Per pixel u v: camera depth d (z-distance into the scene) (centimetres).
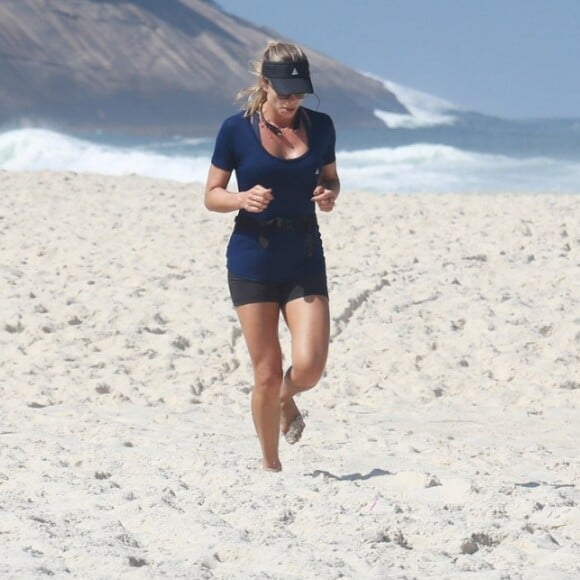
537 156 15962
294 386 1895
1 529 1553
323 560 1481
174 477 1928
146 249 4450
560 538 1628
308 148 1830
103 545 1497
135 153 12219
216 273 3947
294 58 1786
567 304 3494
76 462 2023
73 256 4291
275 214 1848
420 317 3378
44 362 2953
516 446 2358
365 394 2828
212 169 1858
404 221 5169
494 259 4222
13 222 5122
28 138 12188
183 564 1449
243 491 1797
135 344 3114
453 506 1758
